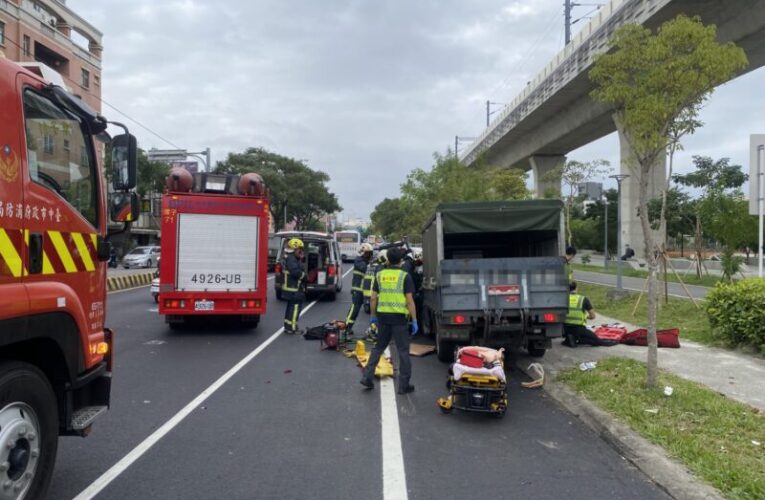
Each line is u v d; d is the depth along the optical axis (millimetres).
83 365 4070
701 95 6324
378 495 4250
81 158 4285
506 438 5578
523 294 8047
